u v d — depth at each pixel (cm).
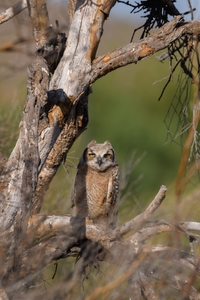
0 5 734
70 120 973
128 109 2856
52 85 935
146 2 1053
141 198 1484
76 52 937
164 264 892
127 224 887
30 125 842
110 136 2817
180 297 881
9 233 859
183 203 817
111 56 940
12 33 607
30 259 891
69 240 927
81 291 948
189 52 1012
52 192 1323
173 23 929
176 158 2678
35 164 835
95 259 943
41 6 873
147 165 2612
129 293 880
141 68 2894
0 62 608
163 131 2736
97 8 942
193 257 878
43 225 919
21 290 895
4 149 1279
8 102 1374
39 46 901
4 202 860
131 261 888
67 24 855
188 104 1046
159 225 887
